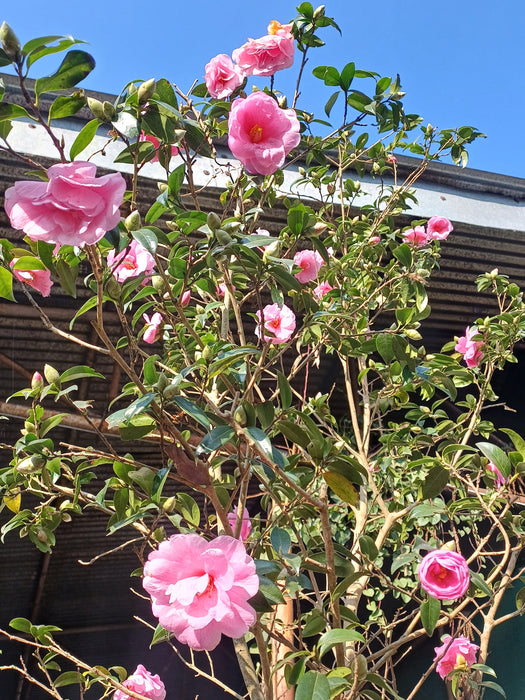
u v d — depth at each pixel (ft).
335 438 4.80
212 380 3.42
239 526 2.97
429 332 7.61
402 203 5.47
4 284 2.81
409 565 6.40
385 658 3.43
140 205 5.15
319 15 4.05
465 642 4.17
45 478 3.27
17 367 5.86
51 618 9.75
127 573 9.07
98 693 10.06
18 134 4.83
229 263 3.17
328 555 2.95
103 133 5.23
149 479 3.08
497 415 8.45
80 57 2.35
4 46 2.27
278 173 4.44
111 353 2.64
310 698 2.57
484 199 6.97
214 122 4.07
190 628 2.36
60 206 2.14
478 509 4.15
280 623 4.07
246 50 3.74
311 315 3.45
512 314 5.20
